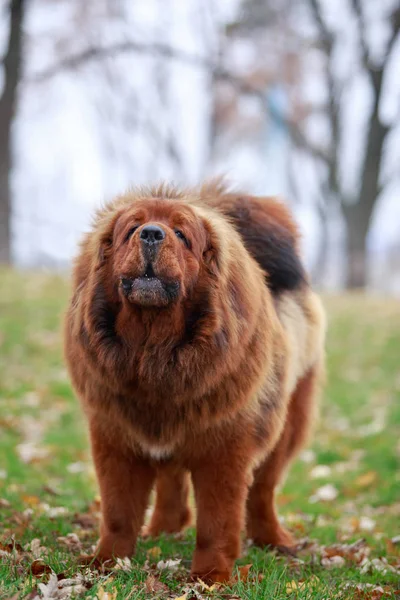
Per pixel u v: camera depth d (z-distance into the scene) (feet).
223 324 14.34
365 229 95.81
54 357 41.78
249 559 16.85
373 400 38.78
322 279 131.23
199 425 14.66
